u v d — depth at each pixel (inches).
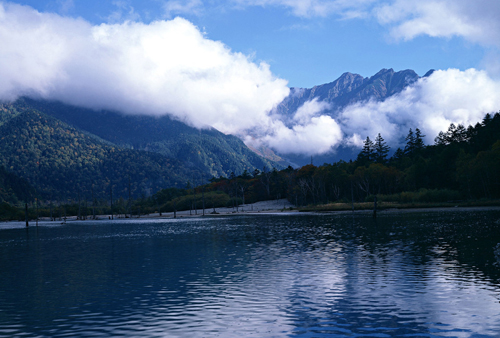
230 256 1689.2
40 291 1126.4
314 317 815.1
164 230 3720.5
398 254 1547.7
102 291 1102.4
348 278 1153.4
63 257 1911.9
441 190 5797.2
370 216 4298.7
